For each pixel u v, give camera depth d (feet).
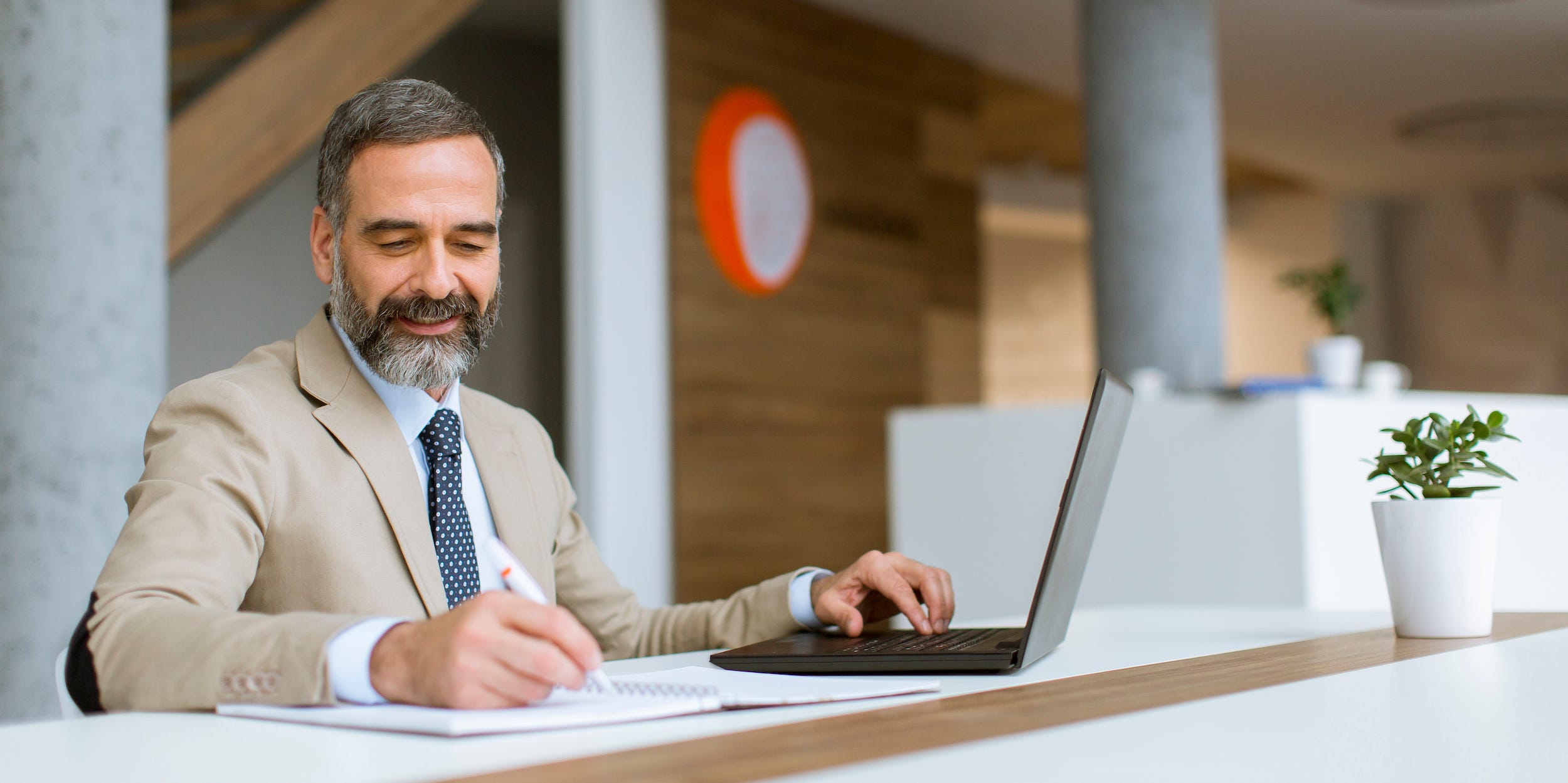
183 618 2.87
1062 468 11.91
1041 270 32.04
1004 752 1.94
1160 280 15.24
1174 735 2.10
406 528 3.90
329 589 3.76
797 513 18.31
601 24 16.29
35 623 7.58
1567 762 1.89
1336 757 1.92
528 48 20.76
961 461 12.58
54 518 7.68
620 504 16.14
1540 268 31.99
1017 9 19.89
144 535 3.37
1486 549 3.89
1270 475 10.43
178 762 2.07
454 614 2.53
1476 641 3.75
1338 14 21.03
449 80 19.75
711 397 17.19
